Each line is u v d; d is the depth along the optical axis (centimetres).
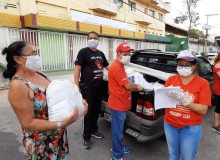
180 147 187
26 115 129
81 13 1190
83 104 159
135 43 1612
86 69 277
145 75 327
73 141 309
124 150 274
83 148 288
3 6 855
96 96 287
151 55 362
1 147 285
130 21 1697
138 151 279
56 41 988
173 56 318
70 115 132
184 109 175
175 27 2830
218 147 295
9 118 399
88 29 1143
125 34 1468
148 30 1995
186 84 180
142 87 243
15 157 260
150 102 241
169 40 2238
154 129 246
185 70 169
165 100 177
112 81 232
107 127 365
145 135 248
